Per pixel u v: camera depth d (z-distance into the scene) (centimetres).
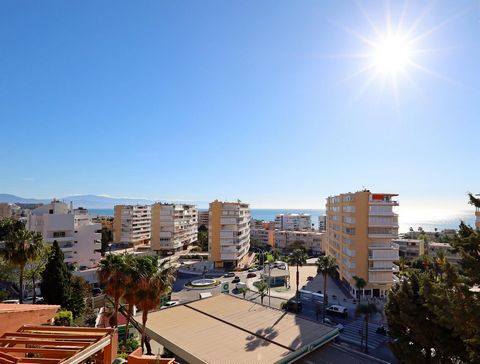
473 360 1609
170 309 4025
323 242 13450
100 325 3941
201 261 10556
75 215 7631
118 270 2958
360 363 2864
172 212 12025
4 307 1602
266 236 16200
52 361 1186
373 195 6650
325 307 5316
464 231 1938
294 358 2789
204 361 2645
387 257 6375
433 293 1844
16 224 7144
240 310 3950
